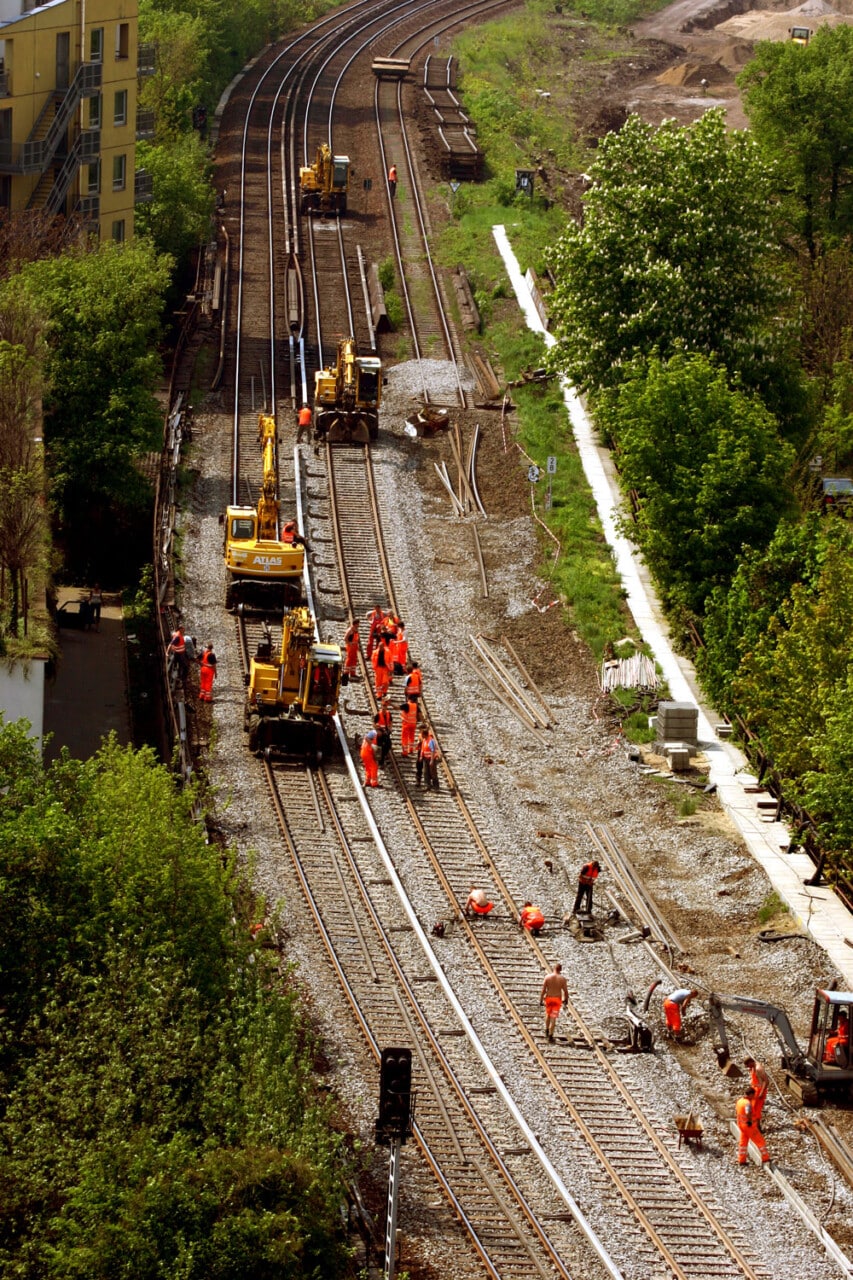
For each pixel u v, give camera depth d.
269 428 146.00
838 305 182.50
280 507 144.88
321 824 104.62
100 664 129.62
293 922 93.44
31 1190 61.00
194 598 131.12
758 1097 80.12
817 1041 85.19
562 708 125.44
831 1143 81.12
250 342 178.38
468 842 105.75
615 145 159.88
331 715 112.75
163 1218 59.44
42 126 180.25
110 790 77.06
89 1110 62.97
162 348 178.38
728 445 130.00
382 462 154.88
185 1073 65.50
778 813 112.31
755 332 154.75
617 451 154.62
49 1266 59.16
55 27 179.00
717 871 106.75
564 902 101.31
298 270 195.00
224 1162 61.19
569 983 92.62
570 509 149.88
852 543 118.25
